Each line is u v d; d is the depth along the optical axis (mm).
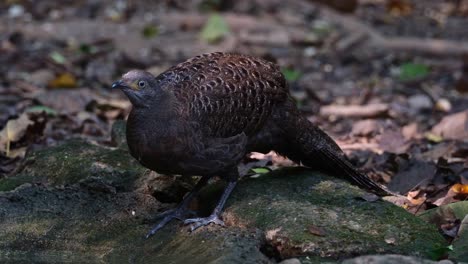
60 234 9062
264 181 9531
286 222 8445
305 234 8219
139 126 8594
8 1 22141
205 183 9352
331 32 21266
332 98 16625
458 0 25062
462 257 8117
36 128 12500
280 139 9602
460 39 21656
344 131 14250
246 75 9109
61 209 9305
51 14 21750
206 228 8656
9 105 14648
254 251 7949
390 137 12805
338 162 9734
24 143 12344
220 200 9047
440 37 21797
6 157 11828
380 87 17453
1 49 18484
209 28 20203
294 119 9484
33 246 8938
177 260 8227
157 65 18141
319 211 8648
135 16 21969
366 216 8609
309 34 20922
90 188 9516
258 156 11617
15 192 9367
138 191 9719
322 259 8023
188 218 9148
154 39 20281
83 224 9180
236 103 8922
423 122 15039
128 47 19625
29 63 17516
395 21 23109
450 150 12070
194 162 8789
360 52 20109
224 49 19594
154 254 8633
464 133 13172
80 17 21656
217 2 22672
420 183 10703
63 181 9961
